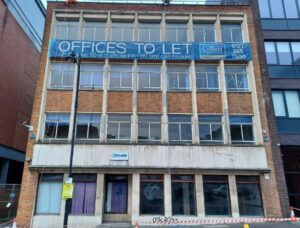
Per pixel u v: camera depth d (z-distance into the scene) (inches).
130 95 744.3
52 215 648.4
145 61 772.6
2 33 936.3
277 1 848.3
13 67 1010.7
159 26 815.7
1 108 922.7
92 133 714.8
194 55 772.0
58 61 765.9
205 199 676.7
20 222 639.1
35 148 685.3
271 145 714.8
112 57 761.6
